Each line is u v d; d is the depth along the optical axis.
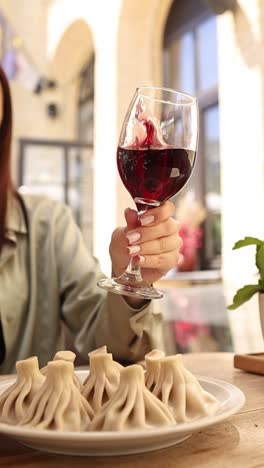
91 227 6.08
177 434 0.42
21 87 7.16
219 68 3.57
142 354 0.89
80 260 1.20
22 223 1.22
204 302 2.11
